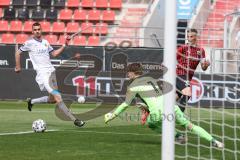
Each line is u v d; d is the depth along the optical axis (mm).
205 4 59375
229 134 31234
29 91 57688
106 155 23203
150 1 74875
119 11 77625
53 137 29141
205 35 37844
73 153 23656
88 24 74875
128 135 30578
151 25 72250
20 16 77750
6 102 56531
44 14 77500
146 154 23609
